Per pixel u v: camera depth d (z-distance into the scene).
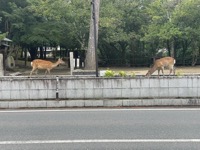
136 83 9.47
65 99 9.46
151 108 8.93
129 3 33.47
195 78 9.45
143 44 36.38
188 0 30.08
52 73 24.30
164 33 29.92
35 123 6.99
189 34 30.70
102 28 29.50
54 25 28.73
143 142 5.43
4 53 26.80
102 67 34.56
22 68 31.36
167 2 31.44
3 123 7.02
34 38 27.64
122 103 9.27
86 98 9.49
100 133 6.05
